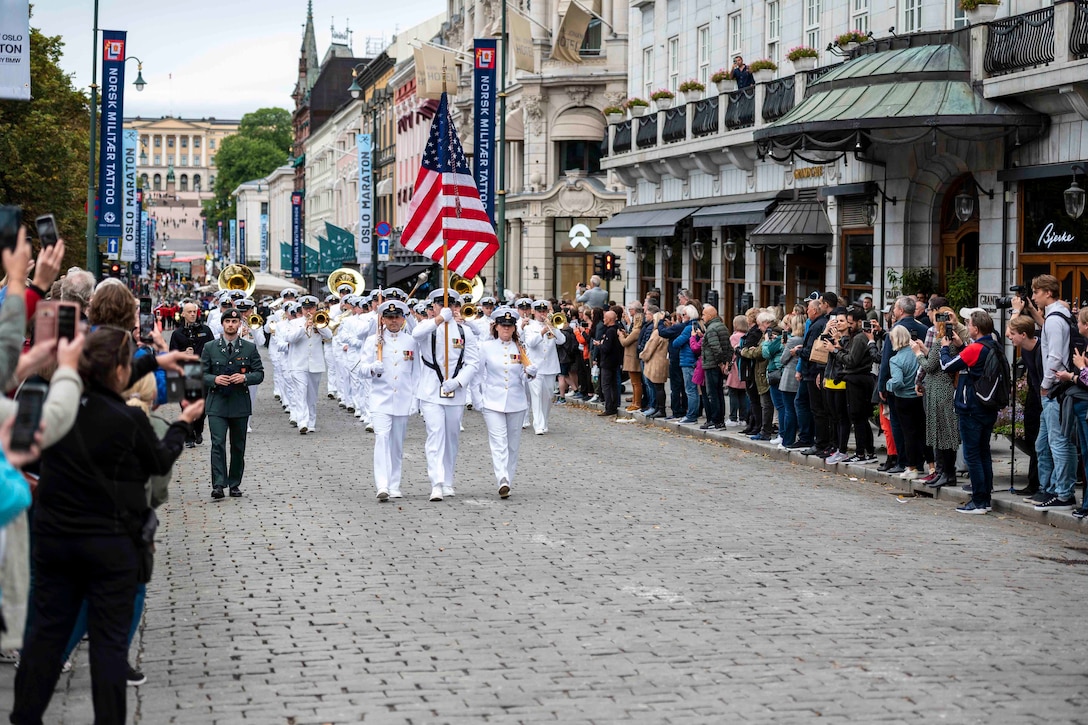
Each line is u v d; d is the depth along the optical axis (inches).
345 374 1071.0
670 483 634.2
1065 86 829.2
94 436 241.3
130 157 2193.7
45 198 1743.4
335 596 381.4
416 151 2906.0
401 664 309.0
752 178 1311.5
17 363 223.9
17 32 645.3
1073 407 514.0
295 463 720.3
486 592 385.7
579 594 382.0
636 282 1690.5
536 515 531.5
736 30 1395.2
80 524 240.8
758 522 514.6
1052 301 530.3
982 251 960.3
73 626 247.9
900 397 620.1
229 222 6269.7
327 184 4370.1
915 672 299.9
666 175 1531.7
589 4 2026.3
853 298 1130.7
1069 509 523.2
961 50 938.1
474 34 2432.3
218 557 443.2
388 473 577.0
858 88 954.7
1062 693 284.2
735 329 863.7
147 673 303.7
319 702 280.1
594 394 1116.5
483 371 598.9
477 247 744.3
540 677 297.3
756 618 351.3
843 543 467.5
